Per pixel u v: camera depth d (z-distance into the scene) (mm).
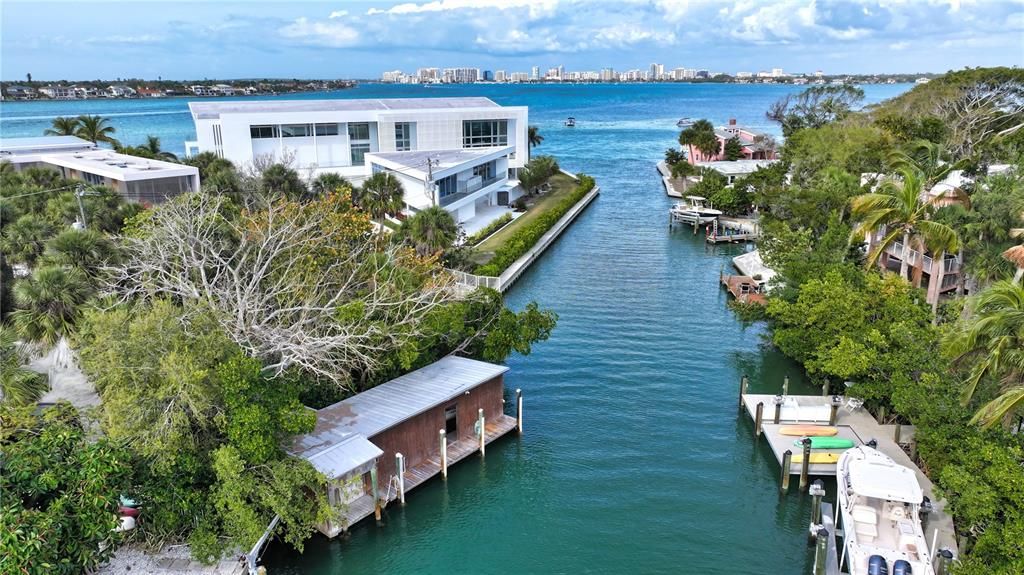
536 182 92625
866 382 30547
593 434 33031
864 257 45906
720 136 122000
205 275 32188
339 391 30484
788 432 31109
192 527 23047
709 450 31609
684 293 55281
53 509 19016
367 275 35312
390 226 68188
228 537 22062
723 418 34562
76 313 28516
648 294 55031
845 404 33719
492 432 31984
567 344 44281
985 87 74375
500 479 29312
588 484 29047
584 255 67938
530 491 28531
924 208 38406
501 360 34844
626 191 106062
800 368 40219
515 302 52969
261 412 21719
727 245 71688
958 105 75562
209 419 22875
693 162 122500
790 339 35250
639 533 26031
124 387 21828
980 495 19766
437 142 88875
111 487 20672
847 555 22906
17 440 22266
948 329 28719
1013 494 19266
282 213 37438
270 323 30578
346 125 85875
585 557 24797
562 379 39062
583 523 26625
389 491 27312
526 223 75562
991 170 57781
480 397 31906
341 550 25016
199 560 21562
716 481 29250
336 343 27781
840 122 81750
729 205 78500
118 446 21031
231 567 22266
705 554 24906
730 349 43438
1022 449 21906
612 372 39969
